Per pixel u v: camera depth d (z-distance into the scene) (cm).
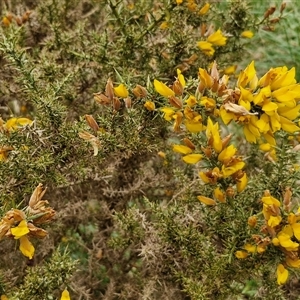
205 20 82
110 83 65
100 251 81
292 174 69
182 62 78
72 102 79
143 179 79
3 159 66
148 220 83
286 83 59
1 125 66
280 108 60
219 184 65
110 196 78
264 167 82
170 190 82
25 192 67
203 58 82
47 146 68
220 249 72
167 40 77
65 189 80
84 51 80
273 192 69
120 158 73
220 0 92
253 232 65
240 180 64
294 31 113
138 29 82
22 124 69
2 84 81
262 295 72
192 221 71
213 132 62
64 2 87
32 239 78
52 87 70
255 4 116
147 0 85
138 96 65
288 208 61
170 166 82
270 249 62
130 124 66
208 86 61
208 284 69
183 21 78
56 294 77
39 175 68
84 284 82
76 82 80
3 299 65
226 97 60
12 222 59
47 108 67
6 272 72
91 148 67
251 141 60
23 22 82
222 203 66
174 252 73
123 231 77
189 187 75
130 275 83
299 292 79
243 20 84
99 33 88
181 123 64
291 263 61
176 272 70
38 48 84
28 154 67
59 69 76
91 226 85
